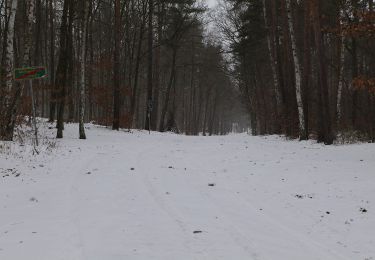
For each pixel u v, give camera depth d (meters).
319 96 21.41
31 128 23.47
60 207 8.57
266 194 10.06
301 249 6.39
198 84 63.19
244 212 8.46
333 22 26.03
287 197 9.73
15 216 7.93
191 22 39.91
